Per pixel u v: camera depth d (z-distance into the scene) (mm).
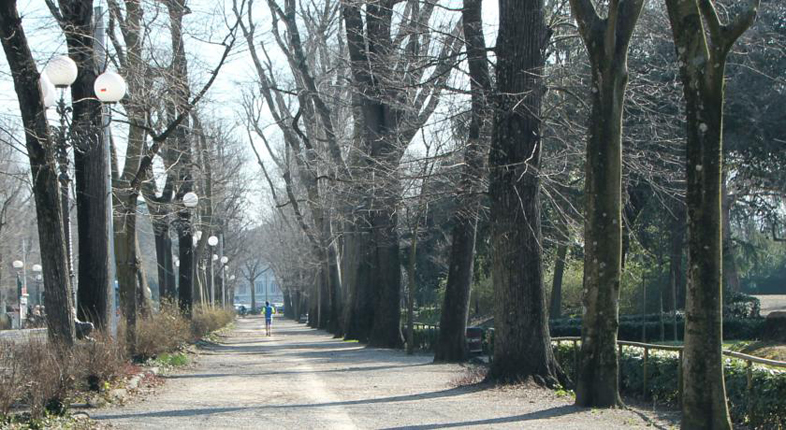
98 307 18953
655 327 30672
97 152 19047
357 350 34156
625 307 38562
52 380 11625
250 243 99688
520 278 16953
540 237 17219
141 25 20172
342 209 37656
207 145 37844
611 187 13234
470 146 19875
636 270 36719
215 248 66750
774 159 28250
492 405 13758
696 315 9875
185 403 14266
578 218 23438
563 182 22281
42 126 13961
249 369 23094
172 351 24906
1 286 64125
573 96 17734
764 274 63969
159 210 32906
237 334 57312
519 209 16969
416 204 23938
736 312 32219
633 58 21812
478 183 19109
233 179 50219
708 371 9820
